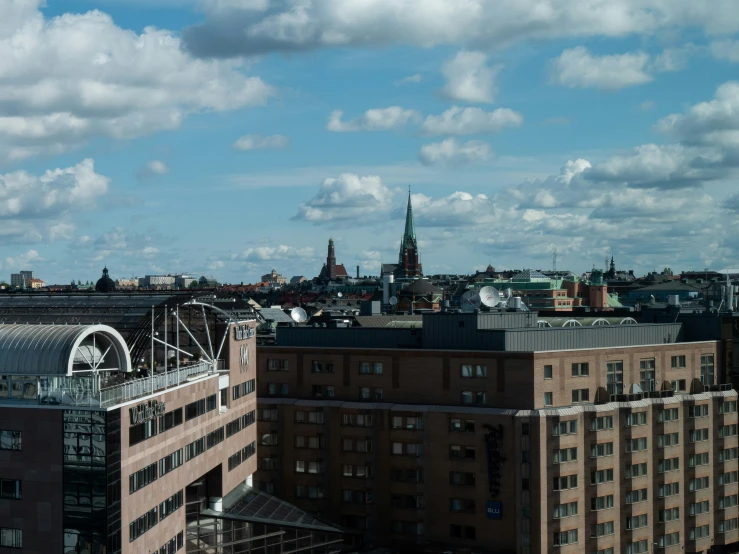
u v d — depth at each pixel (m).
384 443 116.12
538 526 106.12
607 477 111.88
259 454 124.06
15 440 73.06
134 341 93.38
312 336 126.56
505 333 110.50
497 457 108.06
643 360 119.19
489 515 108.81
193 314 106.69
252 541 102.75
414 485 114.25
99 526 71.31
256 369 123.69
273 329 164.50
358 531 116.31
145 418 78.31
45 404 72.75
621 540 113.31
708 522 123.19
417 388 115.69
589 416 110.25
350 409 118.56
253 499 111.94
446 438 111.81
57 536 72.19
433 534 112.62
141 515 78.75
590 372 112.94
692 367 125.31
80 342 76.00
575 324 136.50
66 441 71.94
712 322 130.25
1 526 73.56
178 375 90.56
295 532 105.31
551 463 107.06
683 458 120.81
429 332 117.56
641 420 115.56
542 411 106.69
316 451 121.00
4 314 97.81
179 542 89.12
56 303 100.81
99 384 74.44
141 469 78.81
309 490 121.38
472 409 110.31
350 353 120.75
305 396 123.75
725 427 125.44
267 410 123.81
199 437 95.44
